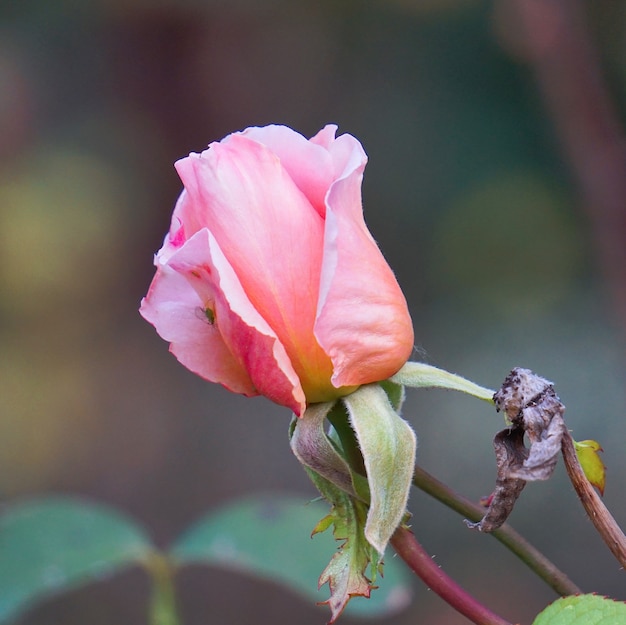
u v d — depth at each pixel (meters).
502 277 1.74
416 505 1.53
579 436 1.55
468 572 1.45
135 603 1.34
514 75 1.76
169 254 0.65
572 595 0.64
